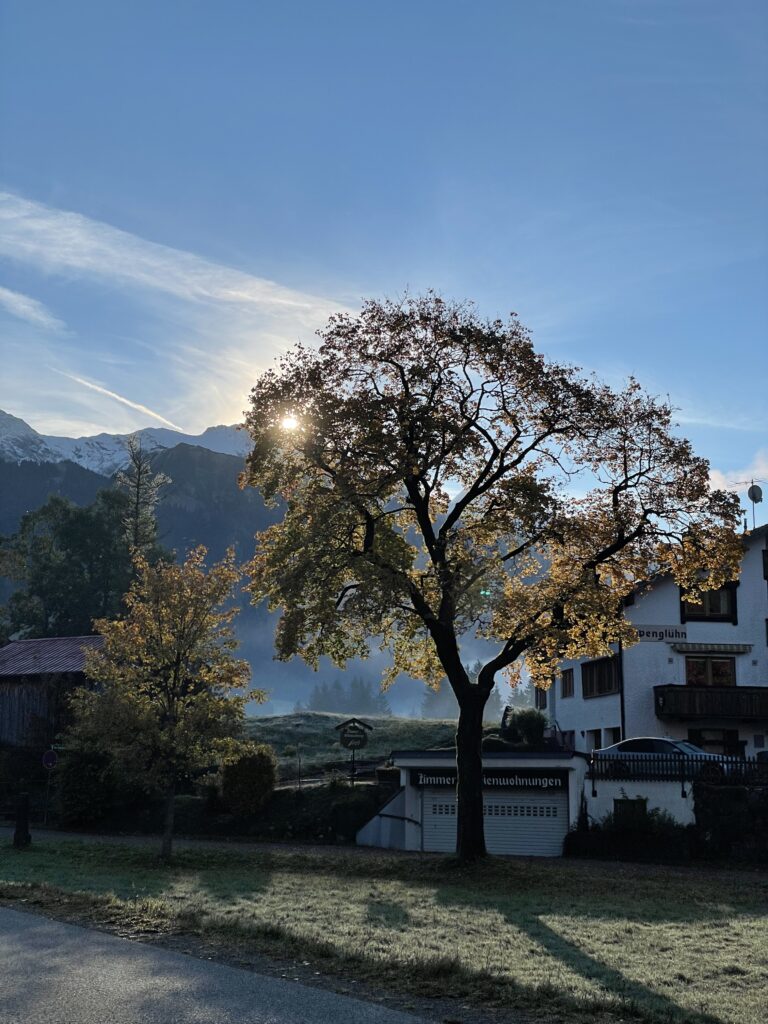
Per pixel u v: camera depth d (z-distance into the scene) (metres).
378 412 25.14
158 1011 8.48
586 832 33.47
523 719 49.41
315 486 26.42
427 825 34.53
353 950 12.05
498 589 25.59
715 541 26.77
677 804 33.59
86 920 13.62
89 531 86.19
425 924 16.67
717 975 12.80
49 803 39.75
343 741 38.72
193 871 25.41
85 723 27.16
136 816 37.41
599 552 27.09
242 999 9.06
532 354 25.62
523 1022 9.20
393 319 25.97
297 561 25.22
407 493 27.75
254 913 16.58
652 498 26.66
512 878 24.88
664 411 26.66
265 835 35.59
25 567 85.06
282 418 25.73
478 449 26.41
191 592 28.00
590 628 26.81
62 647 52.97
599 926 17.44
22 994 9.01
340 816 35.34
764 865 32.03
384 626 27.47
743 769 33.94
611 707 47.81
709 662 46.38
